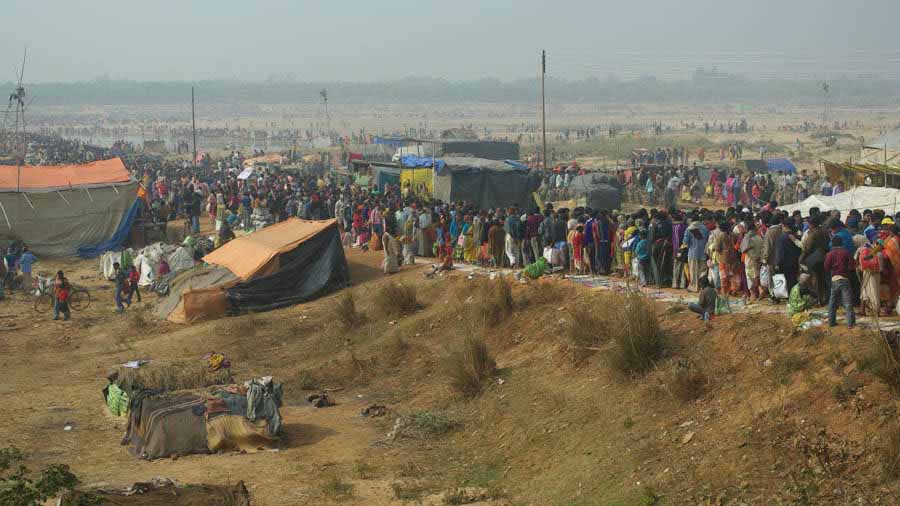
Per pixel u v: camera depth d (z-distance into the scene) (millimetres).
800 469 13516
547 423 18312
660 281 24203
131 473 17969
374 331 27906
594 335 20547
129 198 49156
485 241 31922
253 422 20031
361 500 16141
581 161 101688
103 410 22984
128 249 44656
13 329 33406
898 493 12266
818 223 19156
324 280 33531
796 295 17953
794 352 16297
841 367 15086
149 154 120875
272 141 155875
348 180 59906
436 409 21422
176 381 22188
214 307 32094
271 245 34125
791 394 15094
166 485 15250
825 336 16344
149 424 19531
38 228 47219
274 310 32656
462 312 26781
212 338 29531
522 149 115875
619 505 14336
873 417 13711
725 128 177000
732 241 22094
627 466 15422
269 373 26141
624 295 21594
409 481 17219
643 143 124188
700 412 16094
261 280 32656
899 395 13836
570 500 15195
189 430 19562
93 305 37469
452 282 29656
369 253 37750
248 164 85375
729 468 14172
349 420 21609
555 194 54781
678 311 20281
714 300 19125
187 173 69188
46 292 37438
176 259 40719
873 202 34062
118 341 30750
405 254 35312
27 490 11453
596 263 26859
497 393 20844
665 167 62906
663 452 15367
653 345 18469
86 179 49750
